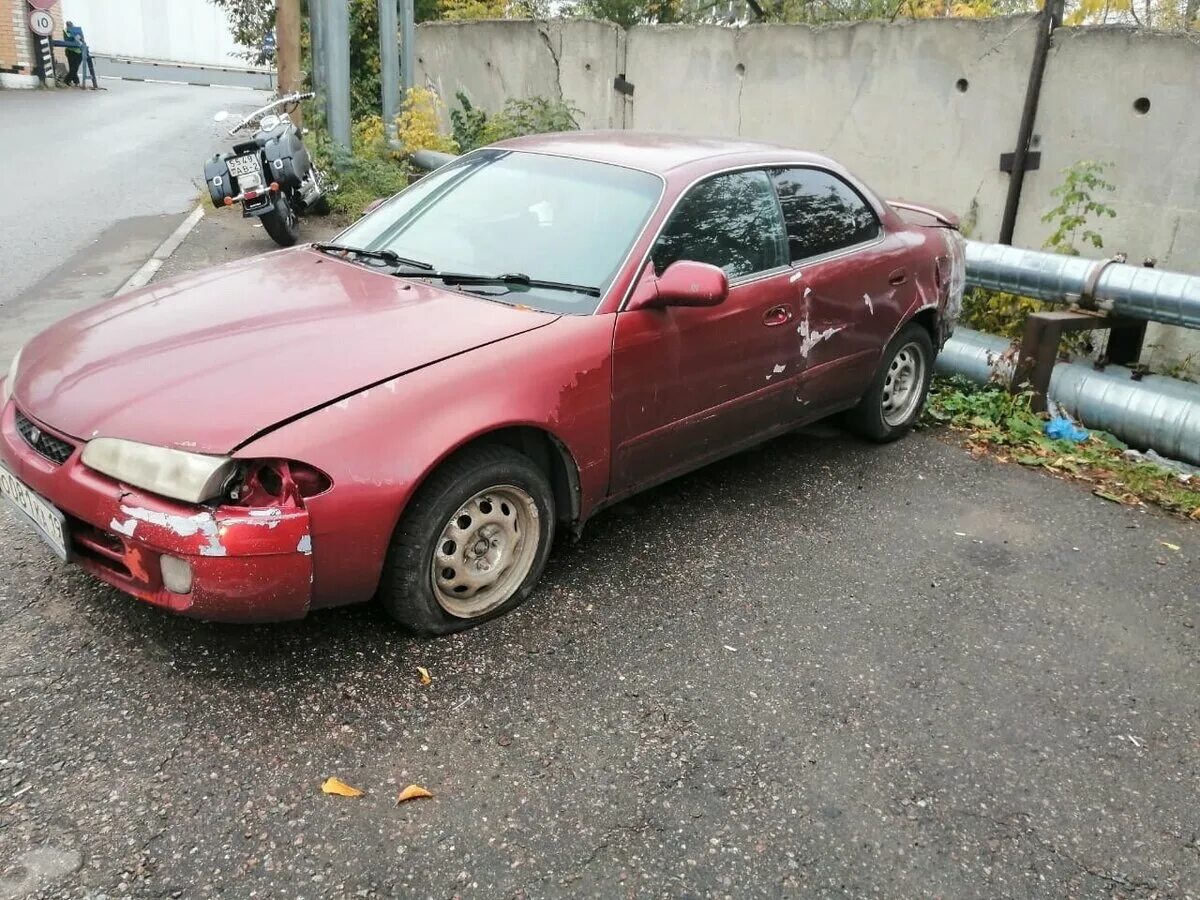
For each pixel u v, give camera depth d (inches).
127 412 111.0
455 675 122.3
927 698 125.7
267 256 164.6
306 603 112.3
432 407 117.1
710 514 173.5
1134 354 237.6
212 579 105.5
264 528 105.6
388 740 110.3
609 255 145.1
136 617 128.6
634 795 105.1
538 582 145.5
